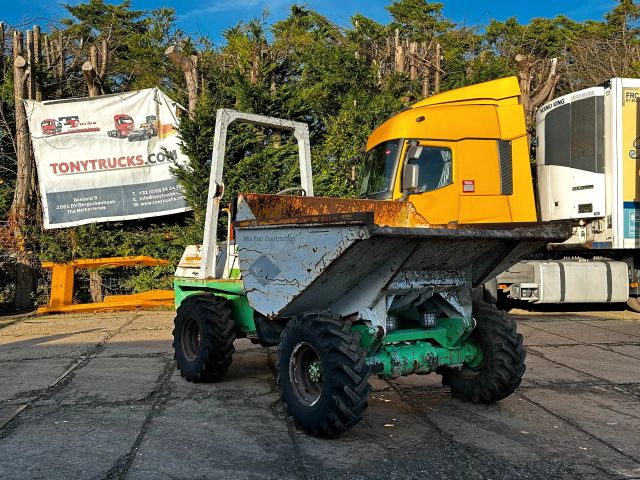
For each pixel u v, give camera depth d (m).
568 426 5.14
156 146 14.09
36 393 6.19
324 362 4.49
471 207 9.38
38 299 14.00
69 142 13.95
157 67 20.03
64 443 4.68
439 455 4.43
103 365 7.54
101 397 6.03
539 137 12.62
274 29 19.97
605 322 11.32
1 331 10.60
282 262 4.87
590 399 6.02
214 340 6.30
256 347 8.82
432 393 6.14
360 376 4.38
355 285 4.84
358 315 4.83
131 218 14.10
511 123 9.66
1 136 15.44
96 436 4.84
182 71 14.90
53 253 13.78
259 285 5.14
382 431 4.94
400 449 4.54
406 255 4.52
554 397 6.07
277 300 4.93
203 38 18.98
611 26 26.38
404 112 9.52
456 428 5.04
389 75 16.97
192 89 14.02
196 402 5.82
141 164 14.09
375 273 4.70
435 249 4.64
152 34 22.22
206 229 6.71
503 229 4.82
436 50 18.48
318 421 4.54
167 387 6.41
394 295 4.86
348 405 4.38
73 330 10.52
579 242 12.09
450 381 5.84
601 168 11.62
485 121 9.57
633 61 21.91
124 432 4.94
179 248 14.13
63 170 13.95
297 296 4.72
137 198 14.11
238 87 13.62
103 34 23.31
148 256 14.12
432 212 9.12
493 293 11.62
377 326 4.72
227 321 6.36
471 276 5.30
